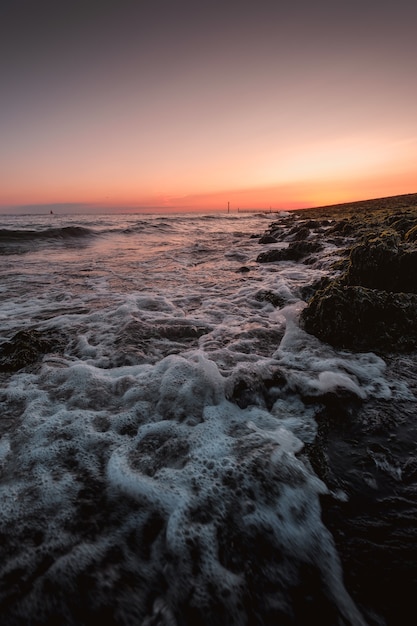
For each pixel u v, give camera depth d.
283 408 3.13
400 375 3.61
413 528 1.94
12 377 3.77
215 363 3.88
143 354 4.32
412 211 20.89
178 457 2.47
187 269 10.99
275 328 5.15
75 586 1.67
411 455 2.50
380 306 4.36
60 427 2.84
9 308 6.57
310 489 2.18
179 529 1.91
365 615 1.56
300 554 1.82
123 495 2.17
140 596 1.64
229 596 1.63
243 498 2.10
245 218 62.66
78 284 8.75
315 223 23.50
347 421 2.90
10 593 1.63
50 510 2.07
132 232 26.84
